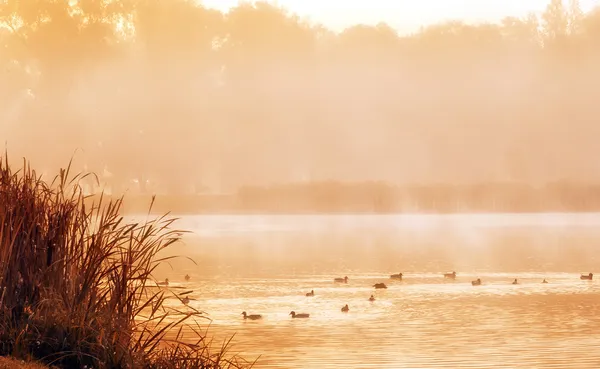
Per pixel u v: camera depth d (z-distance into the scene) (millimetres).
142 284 20859
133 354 19859
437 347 35938
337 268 73125
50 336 19188
